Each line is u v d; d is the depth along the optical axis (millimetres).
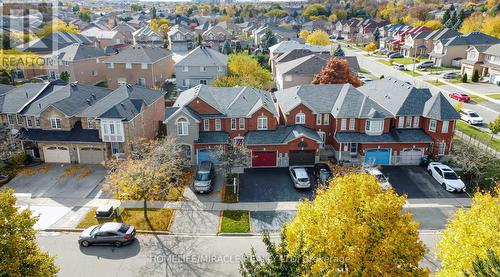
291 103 50406
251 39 153250
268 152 47406
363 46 158375
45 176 44594
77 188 42062
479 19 145000
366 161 47531
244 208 38594
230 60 85062
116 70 81562
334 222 21469
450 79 89875
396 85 54000
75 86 52969
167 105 68438
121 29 154750
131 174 35219
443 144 47750
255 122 48562
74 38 106875
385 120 47781
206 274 29312
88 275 29125
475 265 19516
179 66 81250
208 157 48062
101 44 128250
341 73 64062
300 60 79562
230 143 45781
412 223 21766
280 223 36094
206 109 48688
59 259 30922
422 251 21281
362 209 22172
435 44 109812
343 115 47719
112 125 45312
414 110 48188
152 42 142750
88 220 36250
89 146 47062
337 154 48500
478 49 89500
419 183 43312
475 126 60031
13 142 45812
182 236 34125
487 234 21141
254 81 69875
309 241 21672
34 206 38562
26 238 22562
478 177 42781
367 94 56781
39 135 47438
